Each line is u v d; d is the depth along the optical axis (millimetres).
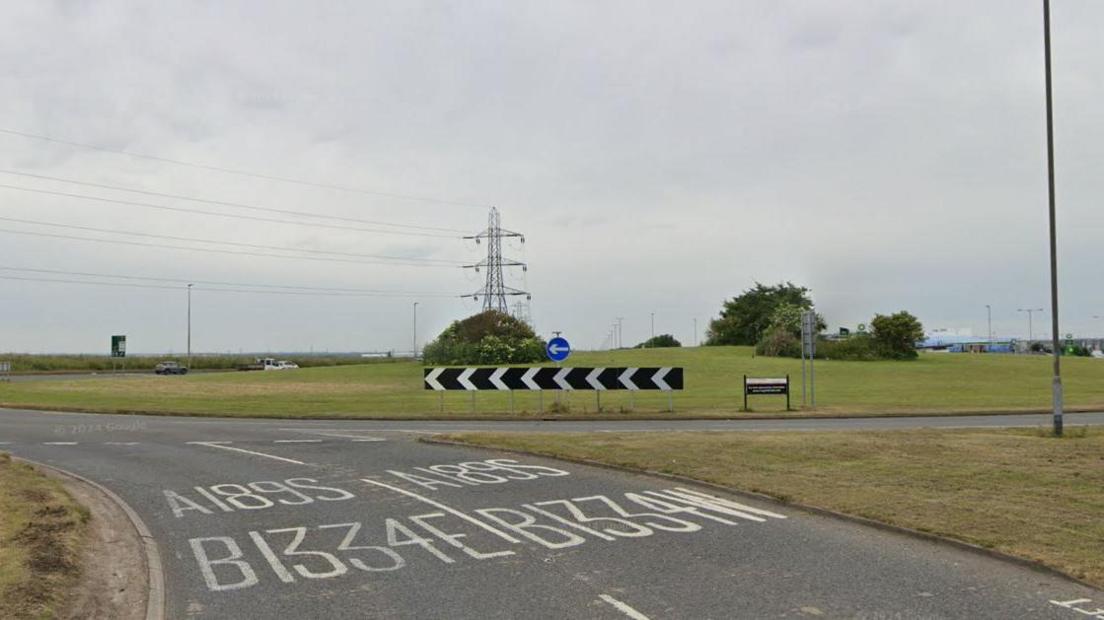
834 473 12273
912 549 8195
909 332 65000
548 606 6434
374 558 7996
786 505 10359
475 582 7137
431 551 8242
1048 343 129500
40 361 75125
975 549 8031
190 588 7078
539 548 8320
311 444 17188
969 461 13312
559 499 10859
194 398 35406
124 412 28219
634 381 26109
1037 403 31047
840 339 68562
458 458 14742
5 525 8781
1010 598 6590
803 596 6645
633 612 6262
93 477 13039
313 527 9359
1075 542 8156
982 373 51719
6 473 12469
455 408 29375
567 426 22312
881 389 39375
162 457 15320
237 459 14906
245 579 7332
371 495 11242
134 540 8812
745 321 91000
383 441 17656
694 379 45906
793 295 91562
